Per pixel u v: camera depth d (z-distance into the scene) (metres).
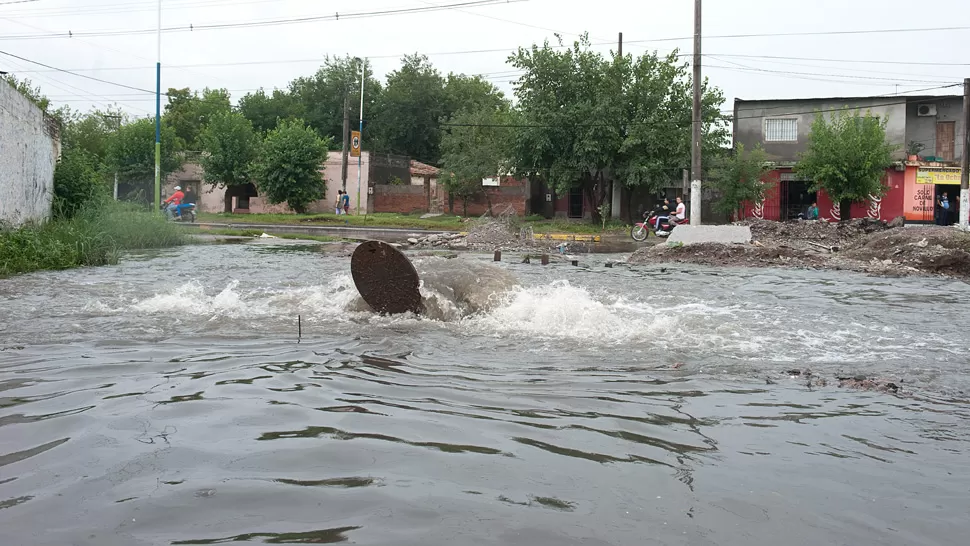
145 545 2.27
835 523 2.51
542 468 2.98
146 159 42.75
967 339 6.16
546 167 34.81
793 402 4.08
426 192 48.69
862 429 3.60
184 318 6.83
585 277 11.94
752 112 35.50
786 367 5.00
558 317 6.79
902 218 23.91
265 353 5.28
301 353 5.30
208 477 2.82
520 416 3.73
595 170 34.50
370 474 2.88
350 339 5.91
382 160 46.59
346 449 3.16
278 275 11.29
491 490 2.74
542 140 33.34
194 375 4.55
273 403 3.90
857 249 17.72
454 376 4.63
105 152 44.88
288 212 44.62
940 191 34.28
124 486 2.73
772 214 35.66
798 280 12.20
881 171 32.12
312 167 42.41
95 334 5.96
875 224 23.11
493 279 7.45
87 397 3.99
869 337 6.22
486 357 5.26
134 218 19.83
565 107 33.53
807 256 16.64
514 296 7.29
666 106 32.97
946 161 34.44
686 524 2.47
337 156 45.31
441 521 2.46
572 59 33.66
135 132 42.91
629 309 7.61
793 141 35.22
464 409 3.85
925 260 15.01
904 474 3.00
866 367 5.02
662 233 27.06
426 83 57.44
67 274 11.27
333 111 59.72
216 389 4.19
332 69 61.03
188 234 22.70
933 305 8.66
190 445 3.19
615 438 3.39
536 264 15.12
